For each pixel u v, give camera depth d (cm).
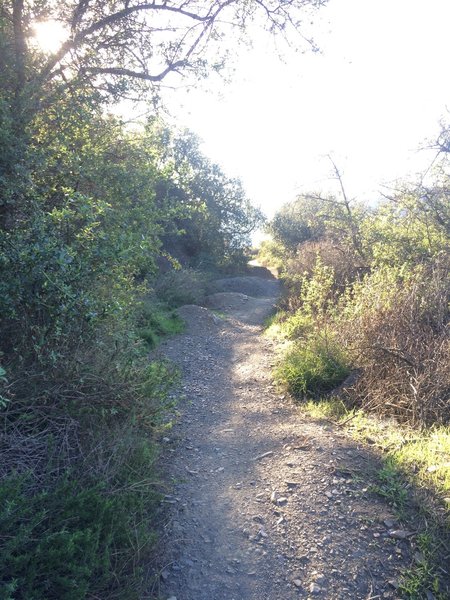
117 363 415
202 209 751
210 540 350
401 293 686
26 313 363
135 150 650
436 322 632
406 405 528
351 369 633
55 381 366
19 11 527
